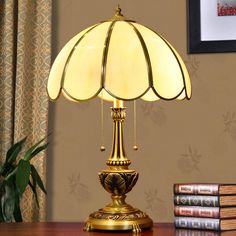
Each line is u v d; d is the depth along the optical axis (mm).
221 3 2732
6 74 2736
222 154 2717
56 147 2801
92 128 2789
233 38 2725
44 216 2709
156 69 1550
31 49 2764
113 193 1698
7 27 2742
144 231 1688
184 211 1743
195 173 2729
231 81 2729
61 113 2805
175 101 2748
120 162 1703
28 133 2748
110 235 1628
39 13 2750
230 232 1673
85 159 2789
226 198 1696
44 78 2721
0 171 2527
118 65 1535
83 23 2812
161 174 2744
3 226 1839
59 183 2795
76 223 1899
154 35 1643
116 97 1506
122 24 1646
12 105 2760
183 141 2736
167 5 2773
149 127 2758
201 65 2746
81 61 1576
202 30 2742
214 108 2730
